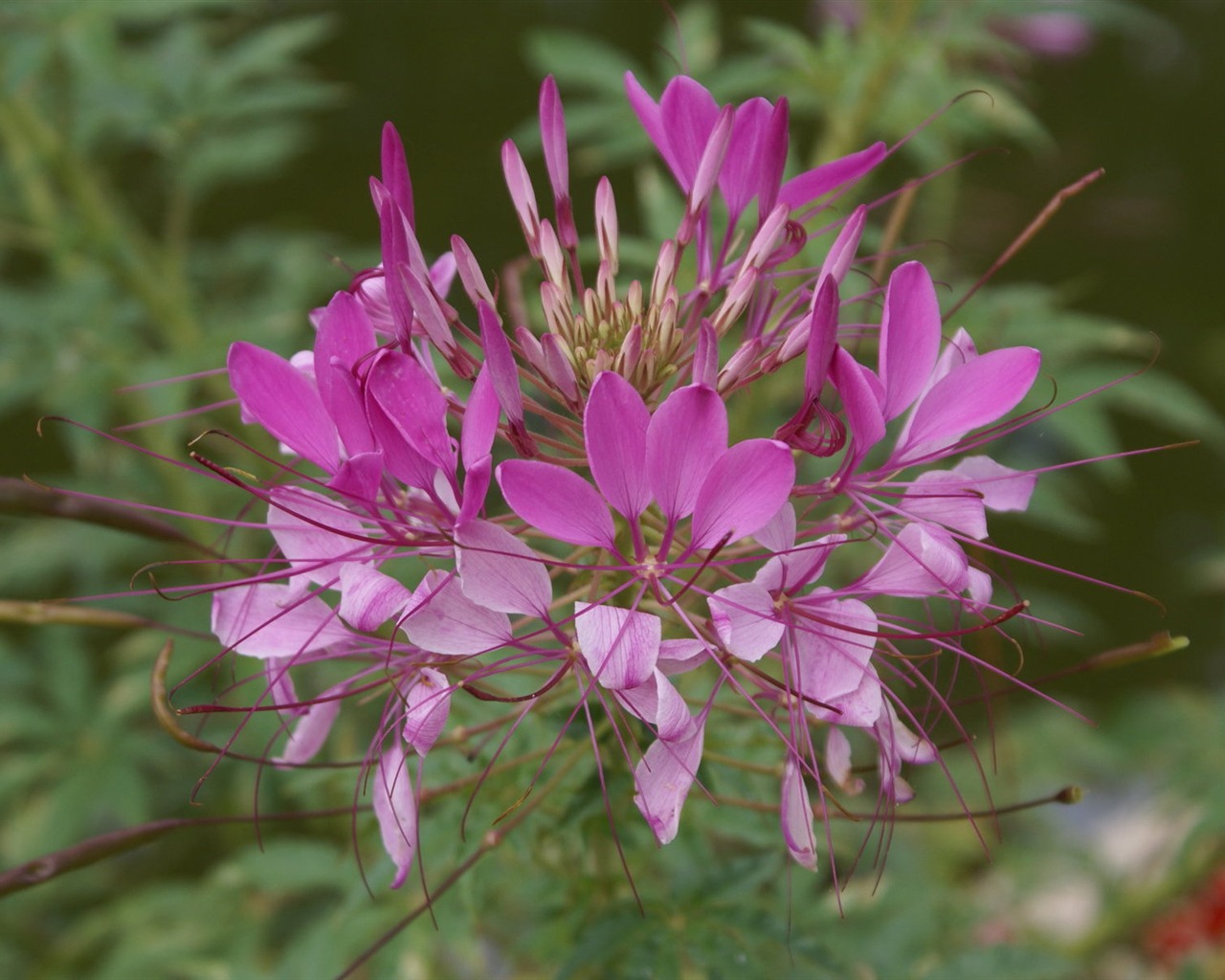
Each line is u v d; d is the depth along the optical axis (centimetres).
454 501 55
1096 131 180
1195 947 80
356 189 160
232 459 87
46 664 92
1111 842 96
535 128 82
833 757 55
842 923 67
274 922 87
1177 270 168
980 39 79
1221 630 143
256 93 88
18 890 57
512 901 71
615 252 58
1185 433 161
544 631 55
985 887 89
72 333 85
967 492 56
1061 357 78
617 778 57
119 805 86
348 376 54
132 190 148
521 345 56
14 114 83
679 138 58
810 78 78
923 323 55
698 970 62
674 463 54
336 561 56
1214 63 185
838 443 55
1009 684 60
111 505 59
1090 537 150
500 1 177
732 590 54
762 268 56
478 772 59
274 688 57
